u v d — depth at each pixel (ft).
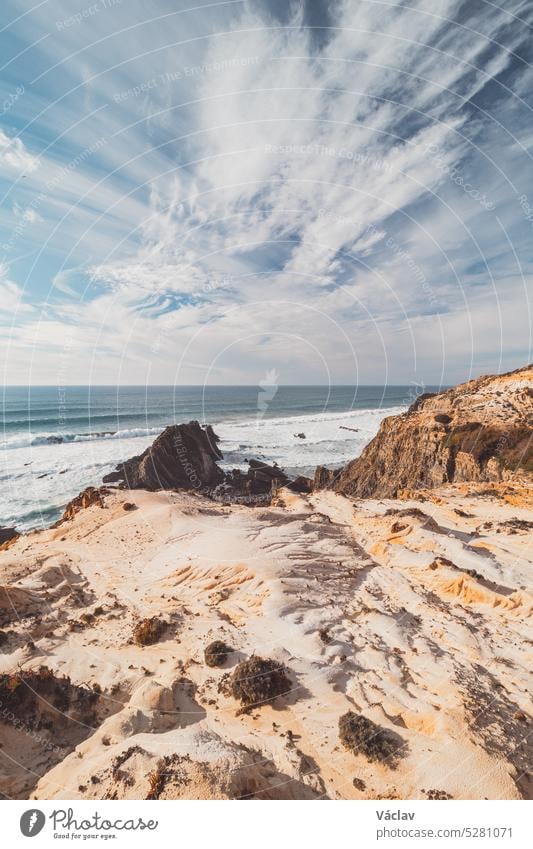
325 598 44.01
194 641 37.47
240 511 77.51
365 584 48.32
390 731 25.07
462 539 58.59
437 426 110.73
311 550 56.13
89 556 61.16
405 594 44.80
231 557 53.11
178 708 28.84
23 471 157.89
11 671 33.60
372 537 63.05
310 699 28.66
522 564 47.85
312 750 24.30
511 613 38.93
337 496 91.15
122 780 21.24
